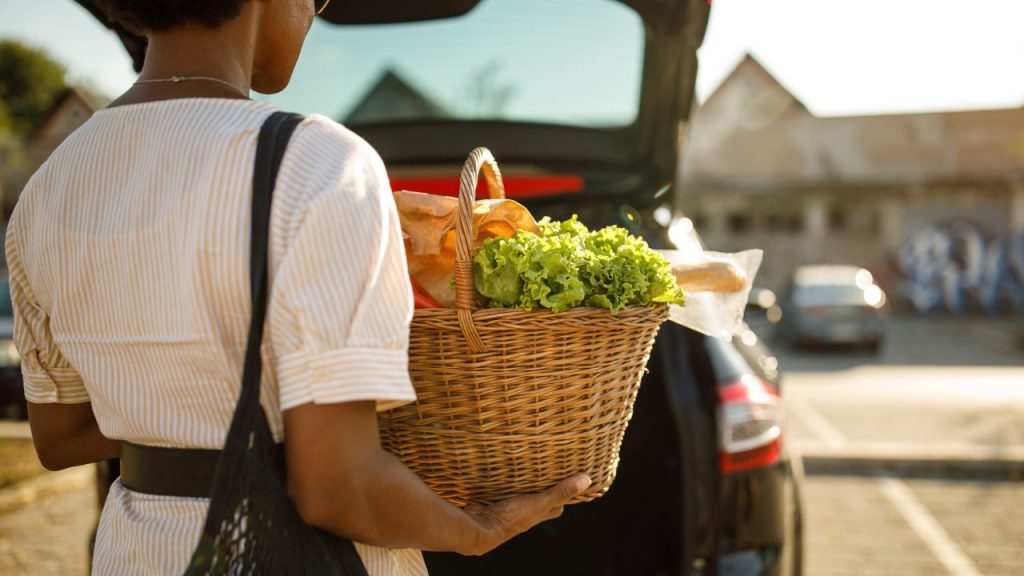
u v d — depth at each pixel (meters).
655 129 3.05
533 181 3.07
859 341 13.90
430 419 1.16
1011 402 8.05
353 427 0.86
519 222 1.27
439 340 1.12
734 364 2.29
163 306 0.91
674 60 2.87
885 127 22.28
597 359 1.16
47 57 27.39
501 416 1.14
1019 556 3.80
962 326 19.69
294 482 0.87
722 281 1.49
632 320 1.17
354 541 0.97
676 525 2.15
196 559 0.85
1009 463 5.18
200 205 0.89
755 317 3.31
